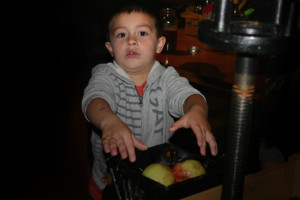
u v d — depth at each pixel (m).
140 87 1.25
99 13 2.48
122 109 1.21
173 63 1.60
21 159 2.54
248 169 0.88
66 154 2.46
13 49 4.38
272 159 1.25
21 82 3.70
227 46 0.44
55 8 4.41
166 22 1.83
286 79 1.34
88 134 1.62
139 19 1.15
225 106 1.71
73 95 3.02
